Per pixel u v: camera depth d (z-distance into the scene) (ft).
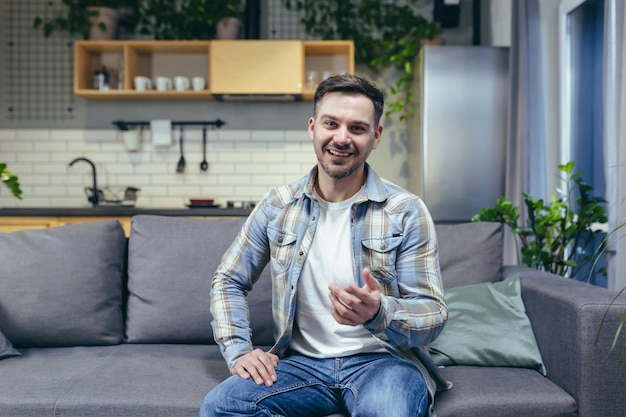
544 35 13.37
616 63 8.87
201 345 7.47
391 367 5.32
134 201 16.40
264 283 7.38
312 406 5.45
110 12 16.42
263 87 15.83
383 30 17.17
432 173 14.67
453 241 7.75
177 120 17.24
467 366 6.58
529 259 9.62
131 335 7.45
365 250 5.75
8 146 17.20
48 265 7.36
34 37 17.13
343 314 4.92
